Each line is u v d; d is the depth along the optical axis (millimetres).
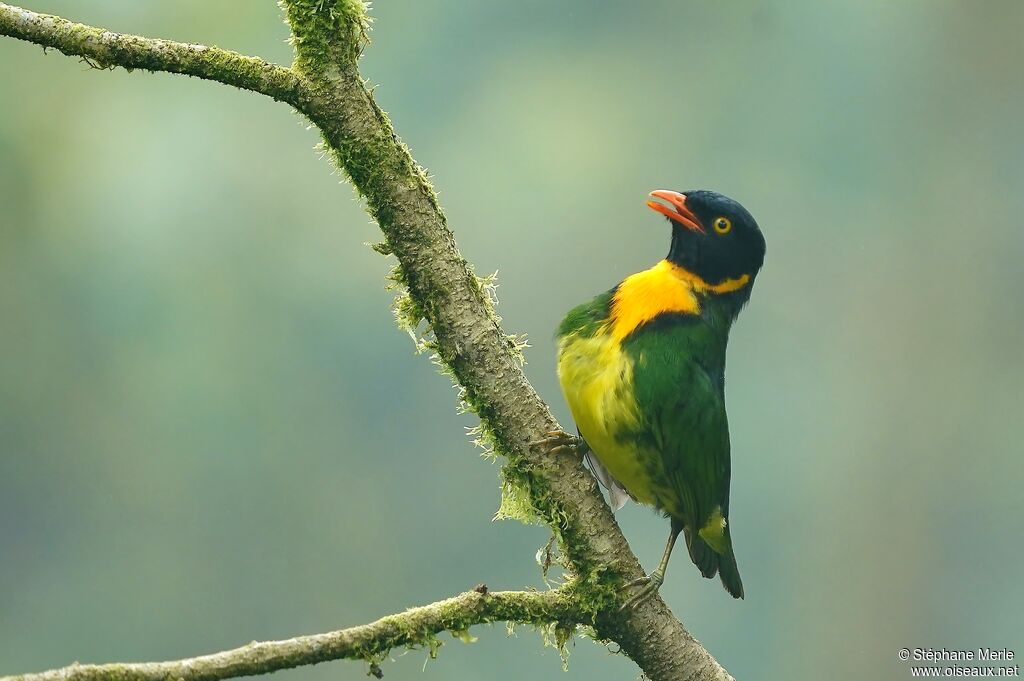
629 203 21234
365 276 19266
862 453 21188
